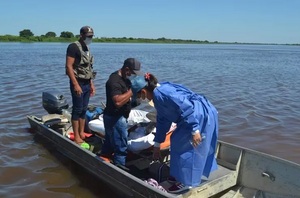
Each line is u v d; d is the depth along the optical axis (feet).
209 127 14.71
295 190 15.60
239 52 246.06
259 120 32.94
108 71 73.77
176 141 14.90
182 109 14.15
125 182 15.97
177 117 14.57
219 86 55.06
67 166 20.98
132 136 18.63
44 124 24.64
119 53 164.04
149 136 17.85
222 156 18.43
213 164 16.19
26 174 19.92
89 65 21.22
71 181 19.08
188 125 14.34
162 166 16.89
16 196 17.37
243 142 26.76
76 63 20.61
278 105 40.22
